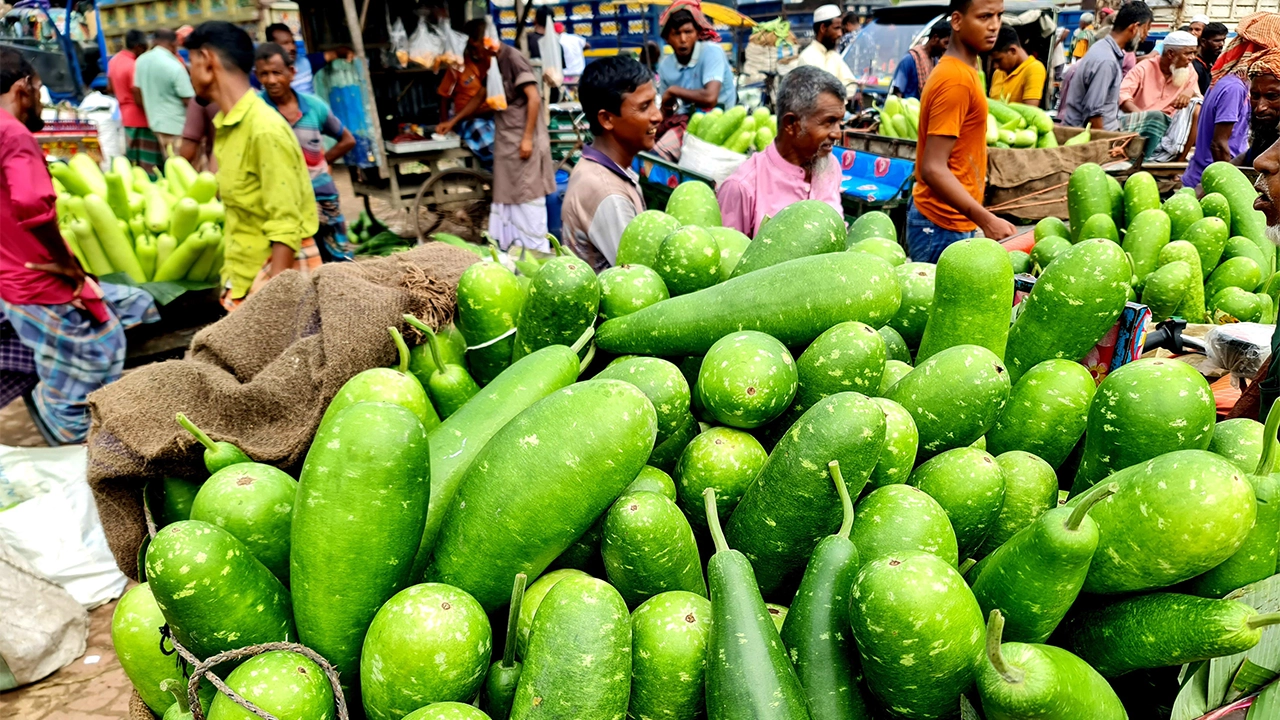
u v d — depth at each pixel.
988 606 1.33
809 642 1.29
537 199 7.81
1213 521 1.21
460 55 8.11
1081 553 1.21
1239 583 1.32
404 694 1.24
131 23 8.24
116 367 4.80
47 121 8.18
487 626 1.30
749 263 2.10
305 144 6.63
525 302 1.94
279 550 1.52
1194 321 2.91
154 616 1.57
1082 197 3.38
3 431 5.64
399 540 1.36
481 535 1.41
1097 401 1.59
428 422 1.79
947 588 1.15
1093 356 2.21
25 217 4.17
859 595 1.19
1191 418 1.47
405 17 8.27
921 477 1.60
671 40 8.20
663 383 1.65
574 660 1.23
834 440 1.40
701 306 1.84
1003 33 9.11
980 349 1.68
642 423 1.45
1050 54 10.95
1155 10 15.39
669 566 1.41
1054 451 1.77
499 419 1.67
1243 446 1.55
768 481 1.46
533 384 1.73
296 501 1.38
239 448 1.76
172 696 1.58
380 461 1.32
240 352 2.02
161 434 1.76
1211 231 2.97
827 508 1.42
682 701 1.29
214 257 5.44
